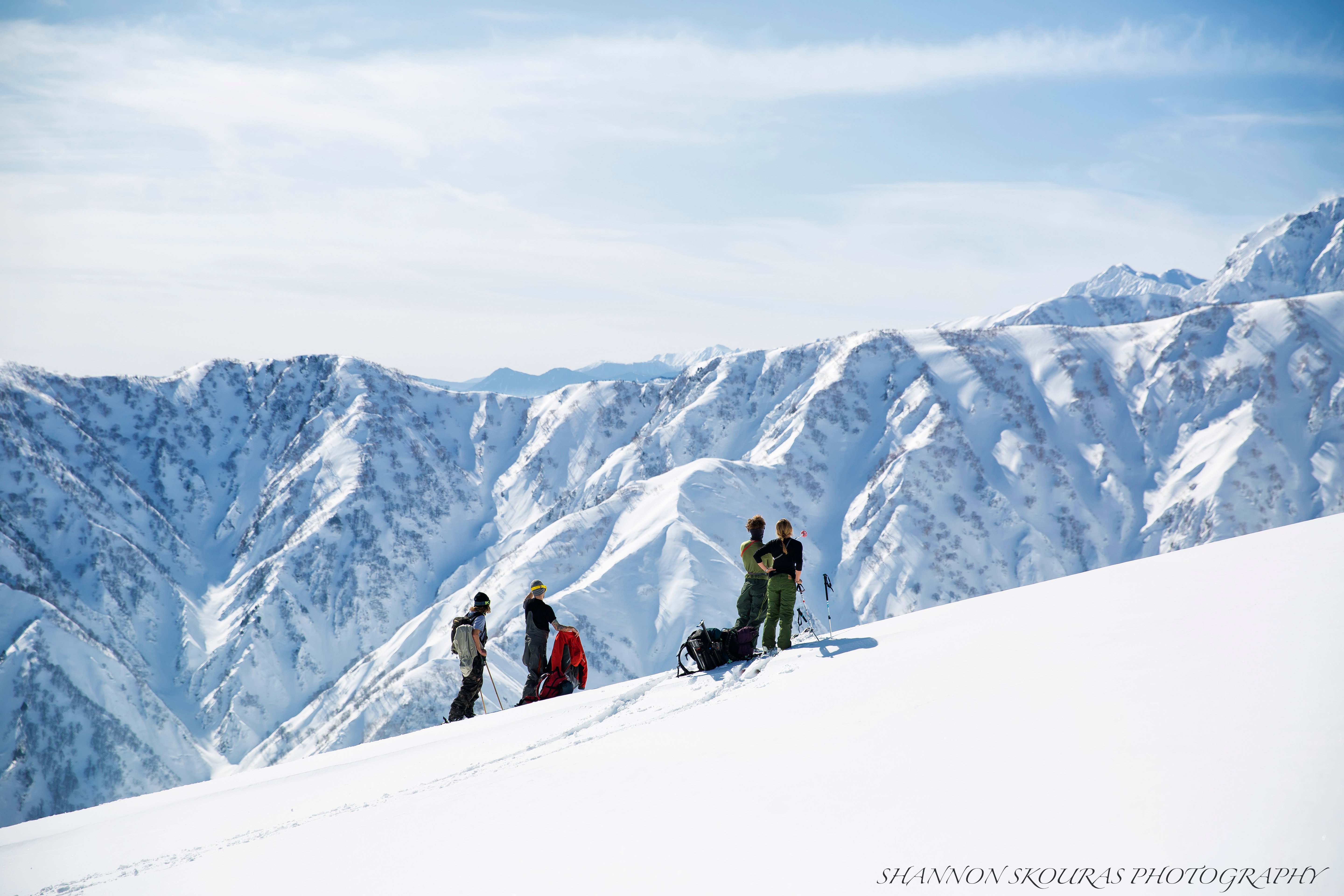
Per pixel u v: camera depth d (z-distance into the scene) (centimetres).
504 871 307
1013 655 481
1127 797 226
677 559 14575
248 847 491
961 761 294
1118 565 934
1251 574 567
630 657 13225
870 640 797
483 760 682
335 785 736
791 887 228
